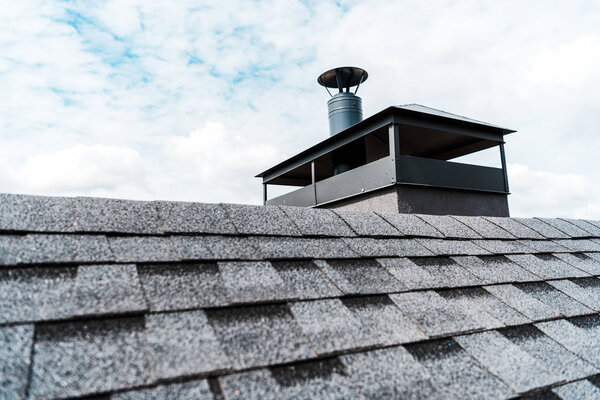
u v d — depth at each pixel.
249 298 1.98
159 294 1.85
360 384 1.66
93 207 2.43
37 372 1.34
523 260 3.54
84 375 1.37
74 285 1.77
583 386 2.02
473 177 9.67
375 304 2.28
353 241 3.01
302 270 2.42
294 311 2.00
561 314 2.72
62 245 2.00
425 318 2.25
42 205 2.30
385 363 1.82
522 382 1.91
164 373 1.45
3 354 1.36
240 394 1.46
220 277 2.11
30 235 2.01
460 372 1.89
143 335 1.61
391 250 3.03
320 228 3.07
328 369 1.70
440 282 2.72
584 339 2.48
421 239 3.43
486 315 2.46
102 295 1.74
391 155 8.55
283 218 3.04
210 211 2.80
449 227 3.89
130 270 1.96
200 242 2.39
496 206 10.13
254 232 2.70
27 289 1.67
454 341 2.12
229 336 1.73
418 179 8.68
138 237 2.27
